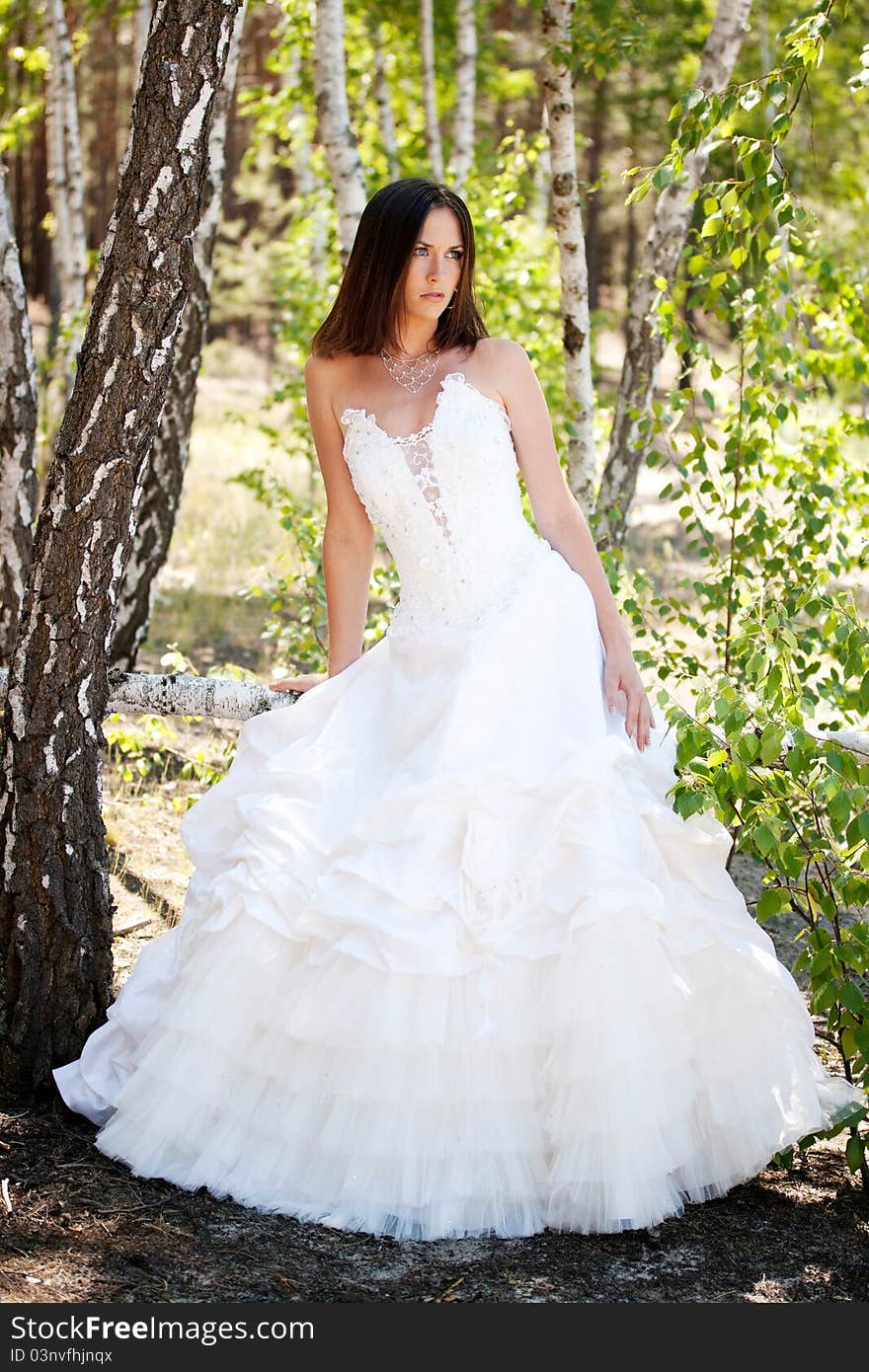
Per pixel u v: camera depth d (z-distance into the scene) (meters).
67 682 3.24
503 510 3.28
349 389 3.42
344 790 3.14
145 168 3.08
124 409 3.16
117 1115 3.06
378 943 2.80
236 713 3.82
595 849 2.84
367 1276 2.64
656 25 15.21
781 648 3.21
